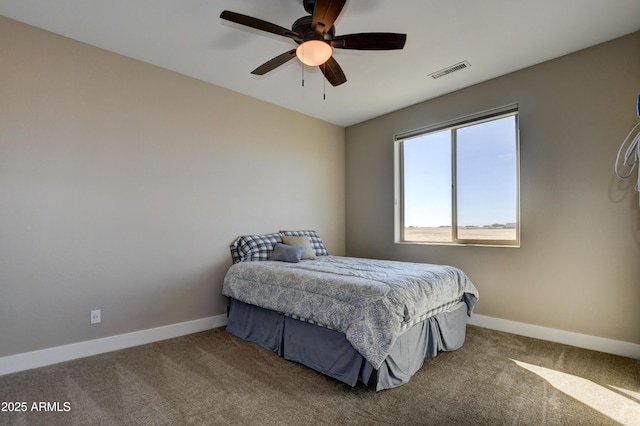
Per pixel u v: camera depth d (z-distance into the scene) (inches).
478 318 131.4
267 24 74.3
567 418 68.4
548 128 115.4
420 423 66.7
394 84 133.9
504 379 85.2
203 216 130.3
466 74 125.5
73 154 101.5
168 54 112.0
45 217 96.3
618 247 101.7
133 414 69.8
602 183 104.7
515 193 126.6
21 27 94.1
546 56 112.7
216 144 135.0
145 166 116.0
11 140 91.7
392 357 80.6
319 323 88.7
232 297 122.6
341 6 68.4
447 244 143.6
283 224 158.1
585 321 107.0
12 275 91.0
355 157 184.1
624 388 80.4
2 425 66.0
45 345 95.2
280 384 83.0
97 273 104.8
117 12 89.6
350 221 185.9
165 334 118.3
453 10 88.2
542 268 116.1
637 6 86.5
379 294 80.4
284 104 156.3
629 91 100.3
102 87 107.5
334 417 68.7
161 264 118.6
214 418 68.5
